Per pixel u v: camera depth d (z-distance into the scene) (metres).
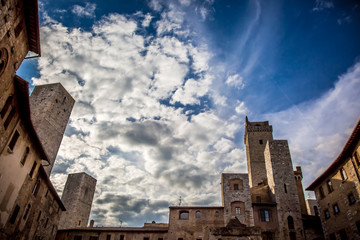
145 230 47.81
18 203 26.64
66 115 55.72
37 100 51.94
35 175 29.69
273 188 50.44
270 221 46.12
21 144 23.84
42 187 34.59
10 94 19.62
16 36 18.84
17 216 27.25
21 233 30.08
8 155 21.45
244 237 28.58
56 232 49.09
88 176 75.19
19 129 22.86
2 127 19.58
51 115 51.19
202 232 45.91
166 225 66.00
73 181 73.00
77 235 50.09
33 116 49.59
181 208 48.72
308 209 70.31
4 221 24.06
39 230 37.72
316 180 40.34
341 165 33.84
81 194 71.00
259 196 52.62
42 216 37.97
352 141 29.44
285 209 46.91
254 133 76.06
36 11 18.67
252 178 69.44
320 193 40.53
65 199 70.38
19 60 20.44
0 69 17.69
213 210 48.00
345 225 33.03
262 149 73.19
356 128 26.91
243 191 49.16
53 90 53.03
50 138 50.53
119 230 48.94
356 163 30.19
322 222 39.50
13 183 23.94
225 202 48.28
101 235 49.12
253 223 45.53
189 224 46.94
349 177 31.91
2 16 16.06
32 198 31.33
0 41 16.55
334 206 36.12
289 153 53.59
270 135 75.31
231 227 29.27
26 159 25.89
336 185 35.28
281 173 51.22
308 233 44.31
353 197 31.28
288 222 45.62
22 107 21.81
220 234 28.98
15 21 18.03
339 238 34.53
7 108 19.84
